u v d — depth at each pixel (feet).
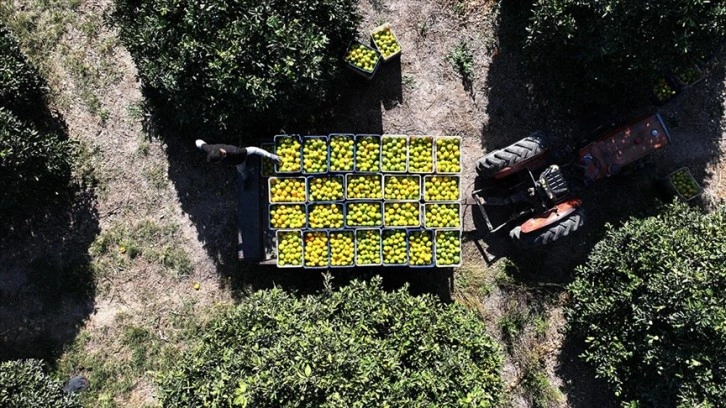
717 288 39.40
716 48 40.32
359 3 47.60
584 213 46.93
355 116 47.98
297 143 43.96
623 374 43.32
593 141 45.37
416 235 44.80
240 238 44.88
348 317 41.45
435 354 40.75
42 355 46.57
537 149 43.80
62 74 47.09
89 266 46.98
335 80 47.11
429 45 48.01
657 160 48.11
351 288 42.75
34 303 46.85
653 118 43.88
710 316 38.22
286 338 39.27
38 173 42.57
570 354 48.16
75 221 47.06
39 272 46.83
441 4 47.96
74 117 47.06
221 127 41.75
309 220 44.42
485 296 48.08
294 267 44.96
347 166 44.19
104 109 47.16
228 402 38.14
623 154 44.14
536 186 43.57
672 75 46.55
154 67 40.11
